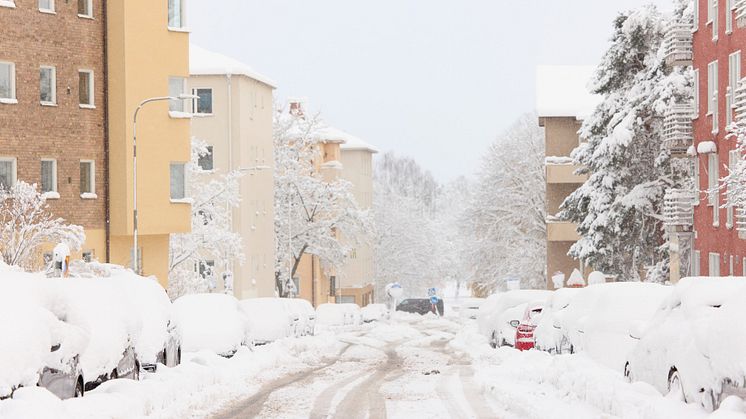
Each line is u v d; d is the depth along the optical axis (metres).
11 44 44.03
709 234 45.22
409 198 130.38
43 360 14.23
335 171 108.44
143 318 22.84
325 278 112.12
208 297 31.39
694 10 47.72
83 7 47.16
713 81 44.69
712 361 13.38
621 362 21.03
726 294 15.02
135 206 43.16
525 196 84.12
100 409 14.65
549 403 17.48
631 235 54.25
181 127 49.75
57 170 45.72
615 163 54.16
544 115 78.38
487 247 84.81
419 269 126.00
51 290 15.99
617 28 55.72
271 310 37.62
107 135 47.81
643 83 53.62
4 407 12.57
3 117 43.62
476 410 18.08
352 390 21.98
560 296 29.58
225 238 59.66
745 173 32.22
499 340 37.03
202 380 21.78
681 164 52.78
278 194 86.25
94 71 47.47
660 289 22.33
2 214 41.38
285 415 17.75
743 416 11.91
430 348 39.50
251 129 77.94
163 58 49.16
